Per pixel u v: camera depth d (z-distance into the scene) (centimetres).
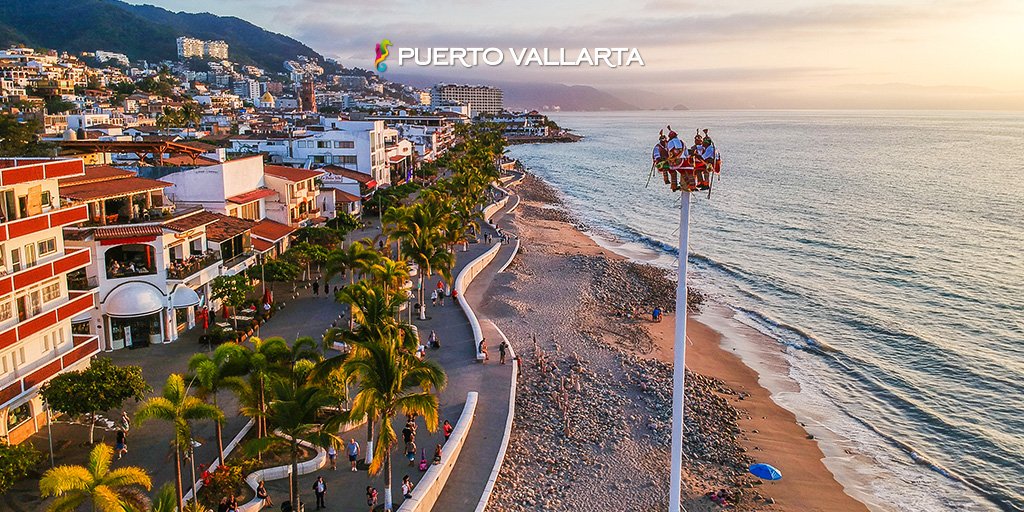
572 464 4288
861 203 14900
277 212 8300
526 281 8588
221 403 4491
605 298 8106
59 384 3656
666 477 4234
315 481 3678
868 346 6744
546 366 5662
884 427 5147
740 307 7981
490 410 4691
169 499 2427
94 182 5684
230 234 6619
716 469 4450
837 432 5053
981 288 8462
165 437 4019
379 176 13438
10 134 12019
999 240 11019
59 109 19988
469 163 16300
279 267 6650
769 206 14900
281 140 12862
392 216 7531
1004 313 7531
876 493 4281
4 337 3594
